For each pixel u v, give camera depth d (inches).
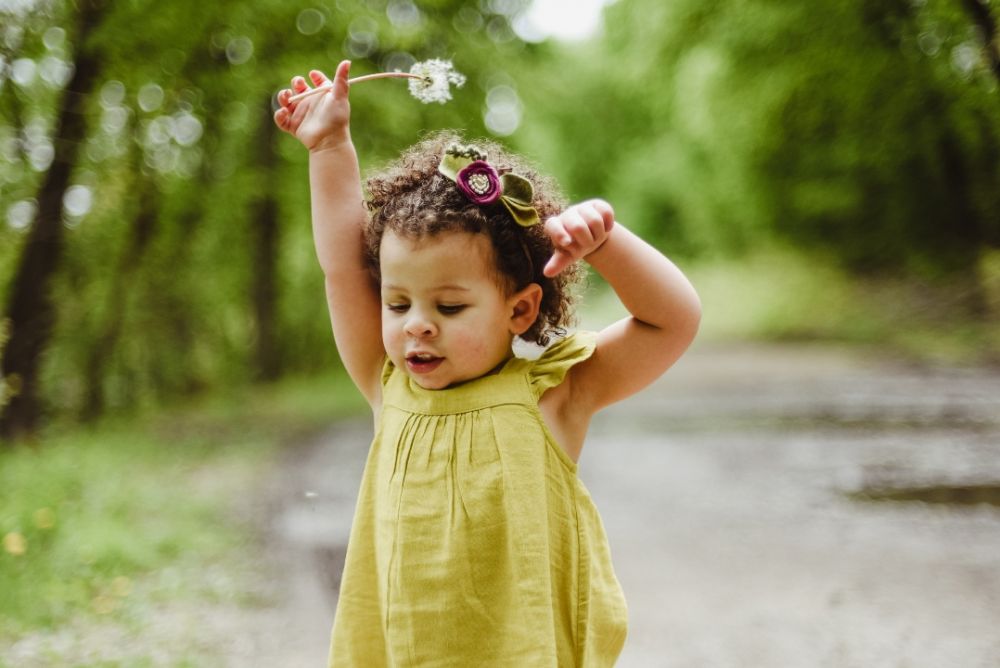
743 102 660.7
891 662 147.5
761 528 230.5
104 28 296.2
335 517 238.4
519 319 59.1
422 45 430.3
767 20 518.6
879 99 507.8
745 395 456.8
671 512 249.1
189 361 499.5
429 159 60.1
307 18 372.2
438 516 56.6
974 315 612.4
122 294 403.9
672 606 177.5
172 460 316.8
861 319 682.8
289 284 583.8
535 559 54.9
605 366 61.4
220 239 480.1
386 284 57.4
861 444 322.3
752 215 903.7
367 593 60.6
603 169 1093.8
